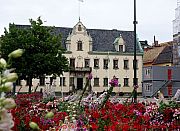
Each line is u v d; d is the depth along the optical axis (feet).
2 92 7.11
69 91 209.36
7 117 6.84
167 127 28.76
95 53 226.58
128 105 40.37
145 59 274.77
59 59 132.05
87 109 37.37
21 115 29.04
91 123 26.94
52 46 130.62
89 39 226.17
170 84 118.32
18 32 131.54
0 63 7.43
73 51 223.30
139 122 29.07
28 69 126.93
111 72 228.02
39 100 62.18
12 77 7.18
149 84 191.21
